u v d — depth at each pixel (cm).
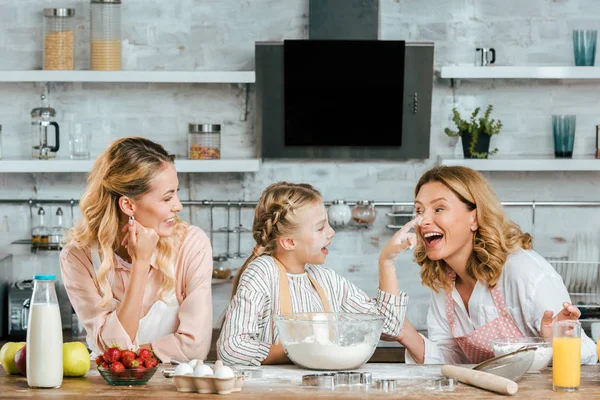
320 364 251
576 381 230
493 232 290
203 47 502
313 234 283
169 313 291
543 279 285
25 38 498
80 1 498
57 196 508
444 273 305
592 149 511
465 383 238
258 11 501
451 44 503
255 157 506
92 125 505
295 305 282
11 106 503
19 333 465
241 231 505
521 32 505
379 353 444
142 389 231
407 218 507
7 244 505
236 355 264
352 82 479
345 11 486
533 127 509
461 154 508
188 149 488
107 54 474
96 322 279
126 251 292
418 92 486
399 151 494
